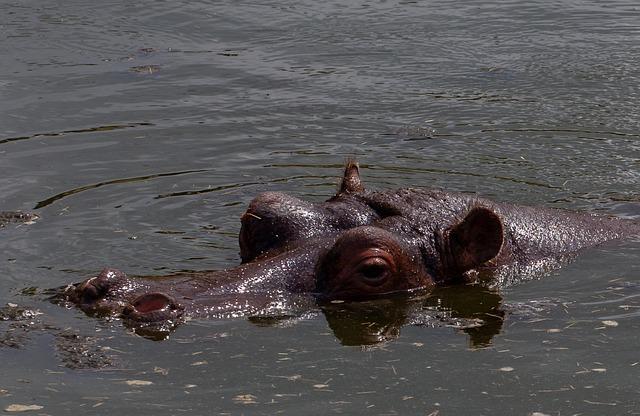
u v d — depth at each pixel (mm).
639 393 10297
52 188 17203
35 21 27375
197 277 12719
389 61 24859
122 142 19531
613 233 14672
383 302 12633
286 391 10391
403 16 28859
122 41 26172
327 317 12164
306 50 25734
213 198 16844
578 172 17812
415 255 13086
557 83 23109
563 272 13539
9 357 10953
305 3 30016
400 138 19734
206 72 24000
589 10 29453
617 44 26109
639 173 17750
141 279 12562
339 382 10602
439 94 22484
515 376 10711
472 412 9977
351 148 19219
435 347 11438
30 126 20312
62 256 14227
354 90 22750
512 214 14242
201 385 10484
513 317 12227
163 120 20781
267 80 23453
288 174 17938
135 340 11383
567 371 10789
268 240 13312
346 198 13797
